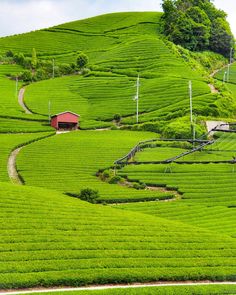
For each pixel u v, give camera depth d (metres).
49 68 192.50
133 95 154.62
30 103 151.38
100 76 177.75
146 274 40.41
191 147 107.44
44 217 51.72
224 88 157.50
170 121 126.94
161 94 151.25
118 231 50.16
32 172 87.38
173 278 40.97
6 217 50.16
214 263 44.59
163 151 104.19
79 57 195.38
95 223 51.91
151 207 71.25
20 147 106.00
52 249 43.59
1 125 123.88
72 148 104.62
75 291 35.75
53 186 79.44
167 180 84.25
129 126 129.88
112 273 39.69
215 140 112.19
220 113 134.75
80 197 72.94
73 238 46.56
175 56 189.50
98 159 96.56
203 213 69.31
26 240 44.75
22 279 36.81
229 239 52.75
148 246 47.00
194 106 135.38
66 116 130.50
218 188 81.06
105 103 151.38
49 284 37.47
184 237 51.09
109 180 85.06
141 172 88.50
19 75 184.12
